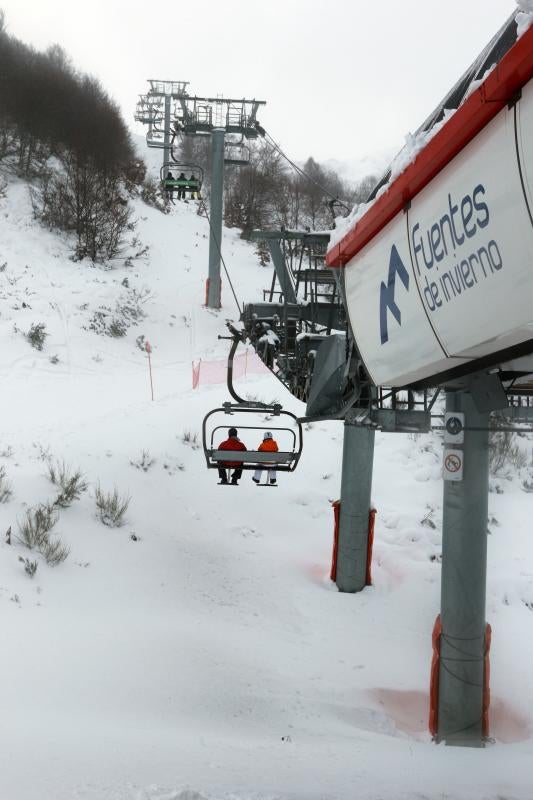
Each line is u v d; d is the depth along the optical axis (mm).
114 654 6953
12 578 8344
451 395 6594
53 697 5855
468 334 4605
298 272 11141
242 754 4926
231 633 8344
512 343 4504
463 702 6473
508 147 3744
